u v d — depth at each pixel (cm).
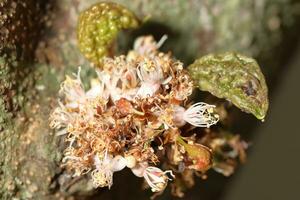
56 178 14
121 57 14
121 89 14
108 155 13
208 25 18
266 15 19
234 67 14
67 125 14
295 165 27
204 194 20
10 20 14
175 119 13
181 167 14
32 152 14
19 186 14
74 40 16
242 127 20
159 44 15
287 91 27
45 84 15
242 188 27
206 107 14
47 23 16
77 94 14
